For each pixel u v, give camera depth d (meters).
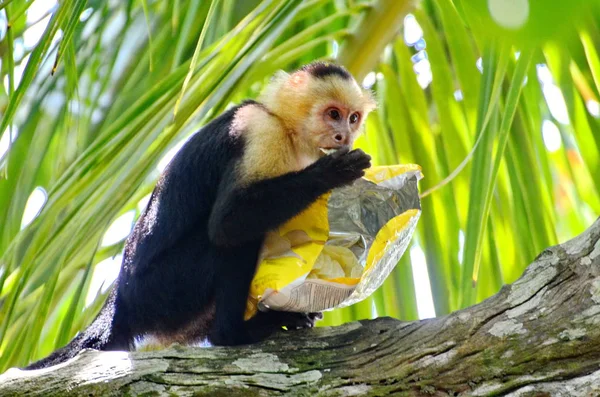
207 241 7.82
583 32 7.39
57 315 9.88
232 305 7.20
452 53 8.80
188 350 6.23
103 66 8.61
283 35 9.61
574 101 8.32
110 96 8.53
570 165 9.48
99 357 6.20
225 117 8.62
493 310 5.80
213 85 7.11
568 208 10.97
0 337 6.45
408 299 8.73
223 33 8.55
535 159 8.53
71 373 6.05
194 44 8.64
